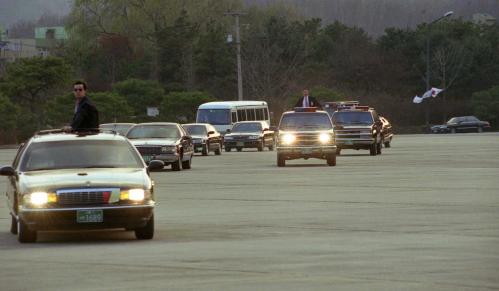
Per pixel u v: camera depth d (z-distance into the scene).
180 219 49.53
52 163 43.03
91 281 30.28
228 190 68.81
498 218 48.38
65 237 42.78
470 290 28.05
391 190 66.69
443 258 34.53
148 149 95.19
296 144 99.44
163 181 79.75
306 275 30.95
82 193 40.03
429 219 48.03
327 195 63.09
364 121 123.38
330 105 147.62
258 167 100.25
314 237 41.22
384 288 28.45
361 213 51.38
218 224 46.94
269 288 28.61
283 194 64.50
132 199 40.31
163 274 31.44
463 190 66.31
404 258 34.59
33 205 39.88
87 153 43.53
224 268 32.59
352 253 36.03
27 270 32.91
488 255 35.25
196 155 136.38
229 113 165.62
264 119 178.50
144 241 40.66
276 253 36.25
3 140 195.62
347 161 108.94
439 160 109.06
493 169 90.88
